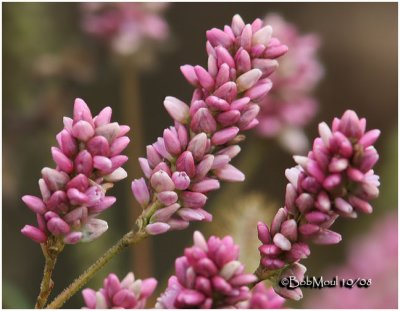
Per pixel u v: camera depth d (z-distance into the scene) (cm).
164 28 35
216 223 25
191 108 19
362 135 18
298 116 32
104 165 19
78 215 19
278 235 19
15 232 40
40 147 37
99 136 19
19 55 36
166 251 45
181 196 19
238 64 19
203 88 19
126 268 35
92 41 40
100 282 33
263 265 19
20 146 37
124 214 43
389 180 38
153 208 19
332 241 19
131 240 19
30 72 37
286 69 32
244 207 25
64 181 19
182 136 19
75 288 19
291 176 19
